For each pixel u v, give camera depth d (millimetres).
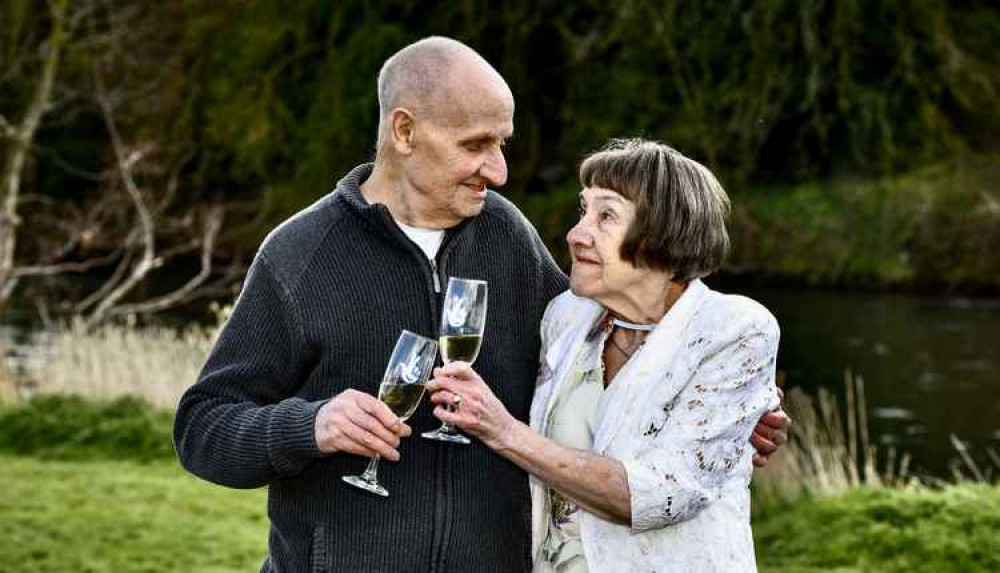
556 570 2613
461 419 2365
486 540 2656
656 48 15969
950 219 15734
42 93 11930
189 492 6426
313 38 17188
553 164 17250
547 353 2689
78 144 17578
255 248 17375
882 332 13586
